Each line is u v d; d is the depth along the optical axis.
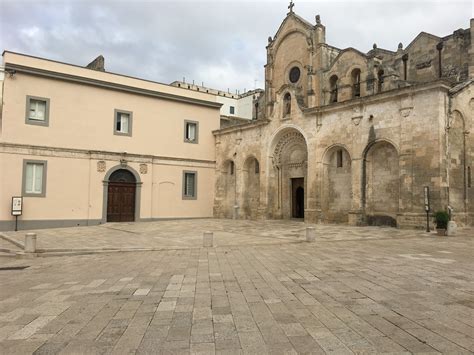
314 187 27.95
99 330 5.75
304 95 35.25
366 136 24.47
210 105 37.41
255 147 33.81
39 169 27.89
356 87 31.56
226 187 37.19
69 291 8.38
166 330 5.71
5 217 26.19
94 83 30.38
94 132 30.42
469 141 22.58
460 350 4.77
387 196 23.64
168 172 34.47
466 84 22.53
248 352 4.83
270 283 8.73
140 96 33.12
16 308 7.08
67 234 22.19
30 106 27.72
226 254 13.45
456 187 21.42
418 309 6.50
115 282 9.22
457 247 14.05
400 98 22.52
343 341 5.14
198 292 8.02
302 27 35.72
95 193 30.08
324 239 17.16
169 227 25.86
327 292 7.79
